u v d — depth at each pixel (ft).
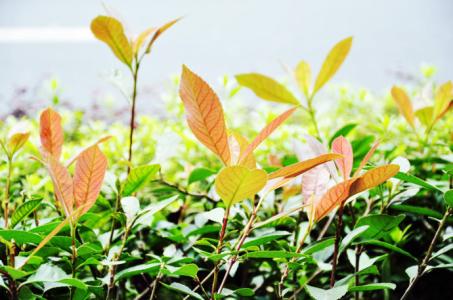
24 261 2.61
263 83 3.37
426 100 3.51
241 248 2.76
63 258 2.78
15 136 2.88
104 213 3.13
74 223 2.68
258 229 3.20
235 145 2.76
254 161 2.73
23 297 2.72
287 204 3.25
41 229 2.77
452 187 3.15
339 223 2.71
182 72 2.59
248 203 3.18
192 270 2.65
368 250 3.28
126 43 2.91
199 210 3.60
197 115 2.61
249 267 3.34
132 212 2.86
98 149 2.67
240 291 2.73
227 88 3.64
